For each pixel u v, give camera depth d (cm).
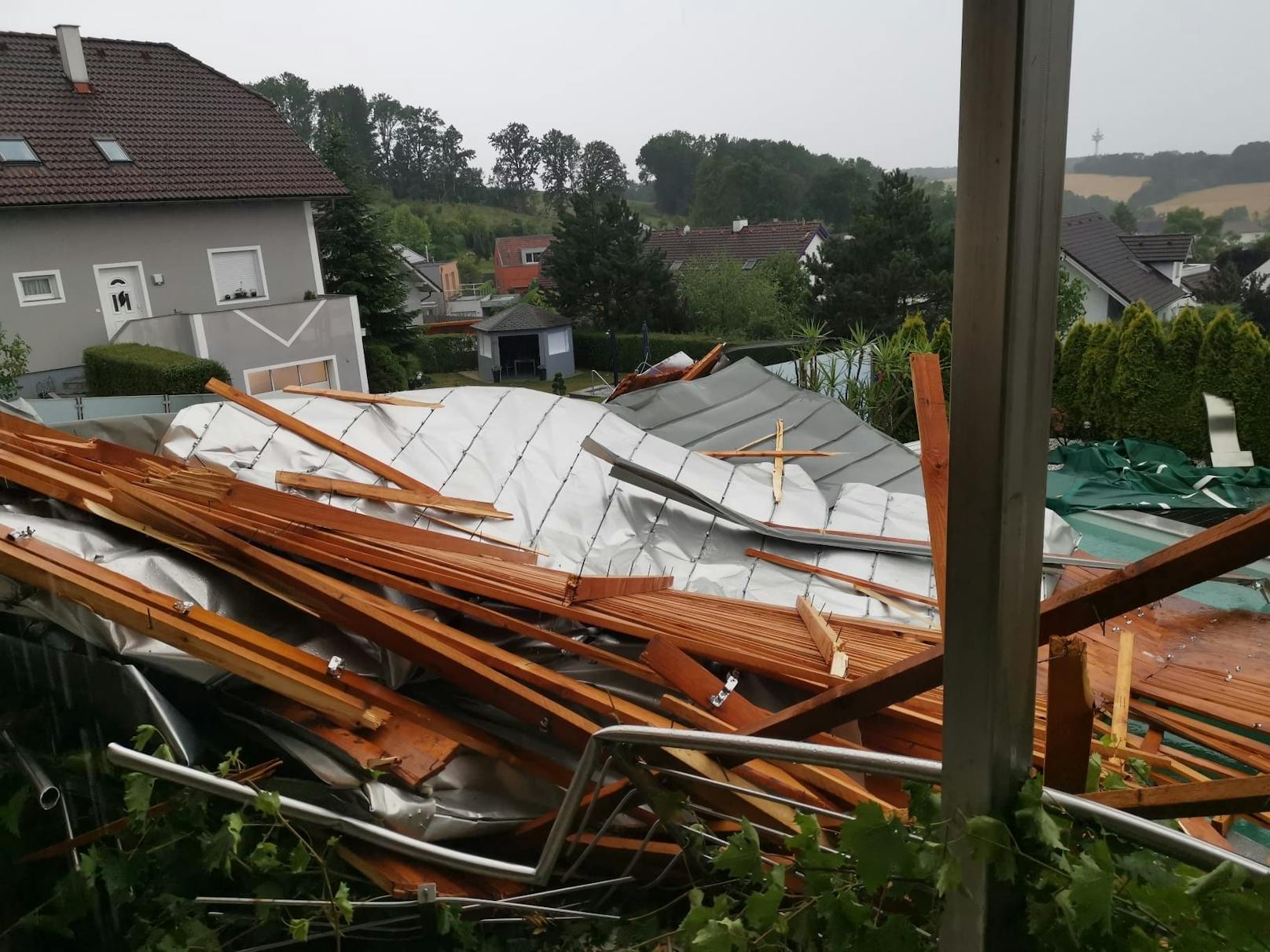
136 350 1697
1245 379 1023
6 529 367
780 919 189
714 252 4603
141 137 2061
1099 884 142
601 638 418
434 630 384
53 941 322
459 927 309
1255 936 141
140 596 352
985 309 128
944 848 153
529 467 599
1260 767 404
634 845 340
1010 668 143
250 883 321
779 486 664
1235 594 630
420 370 3641
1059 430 1207
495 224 8475
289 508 441
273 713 355
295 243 2264
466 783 359
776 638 406
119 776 335
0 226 1795
